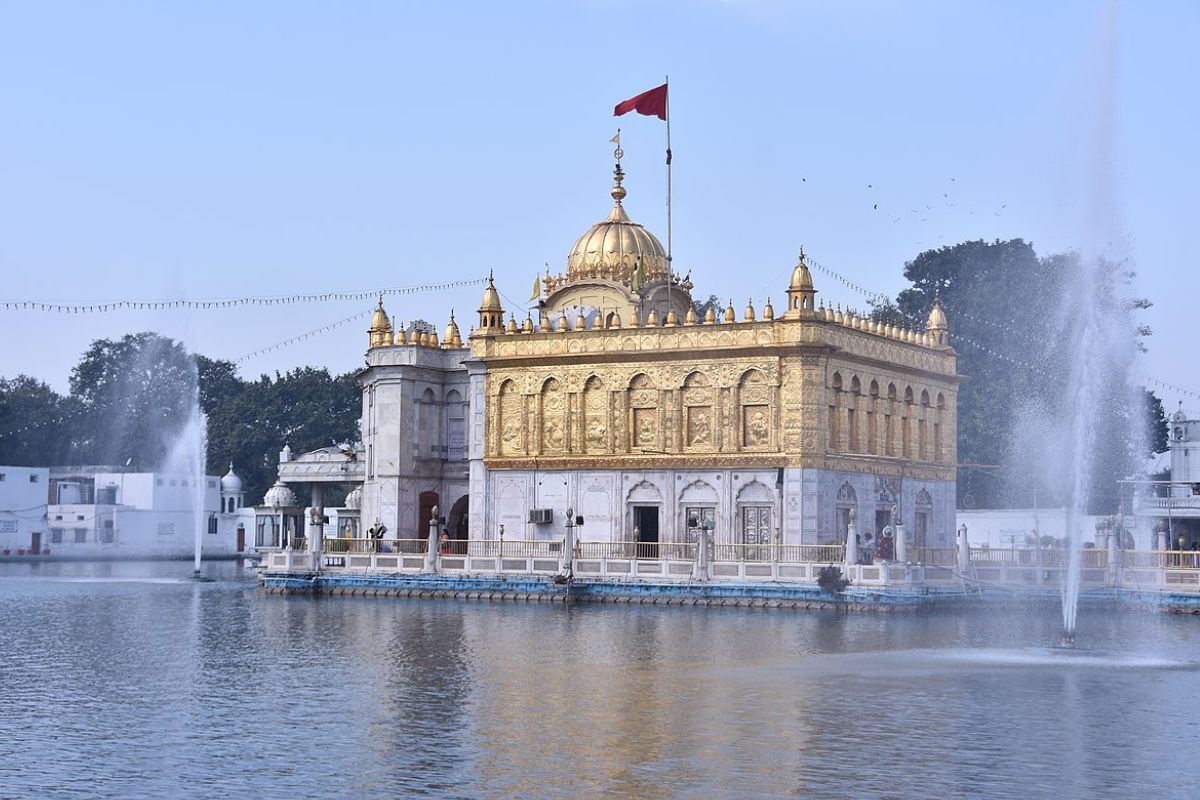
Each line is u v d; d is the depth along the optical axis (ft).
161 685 145.18
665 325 266.77
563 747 114.32
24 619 215.51
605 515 270.67
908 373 286.87
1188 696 137.39
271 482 568.82
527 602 245.04
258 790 101.76
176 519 477.77
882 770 106.93
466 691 140.26
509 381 281.13
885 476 276.62
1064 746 115.03
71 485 482.69
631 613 221.46
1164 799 99.71
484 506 282.15
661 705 132.05
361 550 290.35
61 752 113.39
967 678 148.15
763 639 182.19
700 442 263.29
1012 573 237.45
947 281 423.23
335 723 124.16
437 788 102.06
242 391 588.09
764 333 256.73
